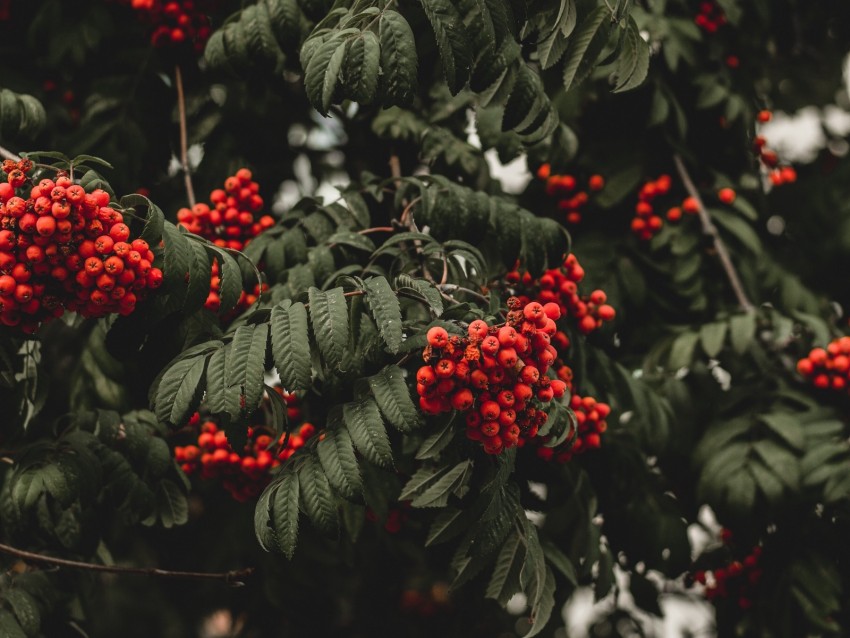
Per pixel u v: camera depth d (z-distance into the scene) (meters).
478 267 1.05
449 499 1.03
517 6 1.01
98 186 0.99
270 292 1.11
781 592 1.20
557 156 1.26
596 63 1.04
